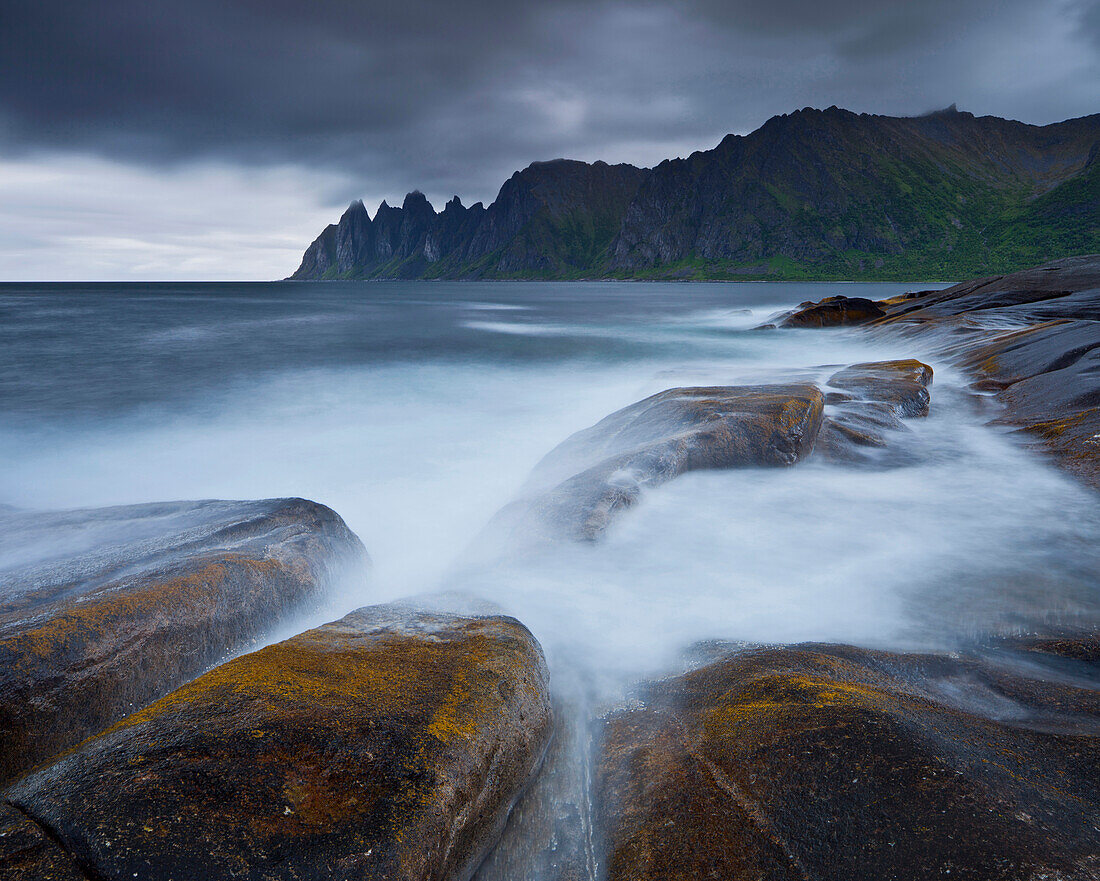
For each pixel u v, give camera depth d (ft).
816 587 16.14
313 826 6.70
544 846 8.47
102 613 11.53
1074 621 13.98
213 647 12.89
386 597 18.67
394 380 69.00
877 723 8.43
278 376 71.51
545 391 62.08
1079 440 25.53
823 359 73.82
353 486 33.94
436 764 7.66
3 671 9.95
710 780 8.32
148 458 39.96
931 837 6.86
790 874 6.84
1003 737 8.55
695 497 22.12
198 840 6.37
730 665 11.27
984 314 67.21
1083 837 6.75
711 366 52.31
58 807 6.70
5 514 20.17
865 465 26.22
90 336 115.55
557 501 19.94
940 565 17.30
